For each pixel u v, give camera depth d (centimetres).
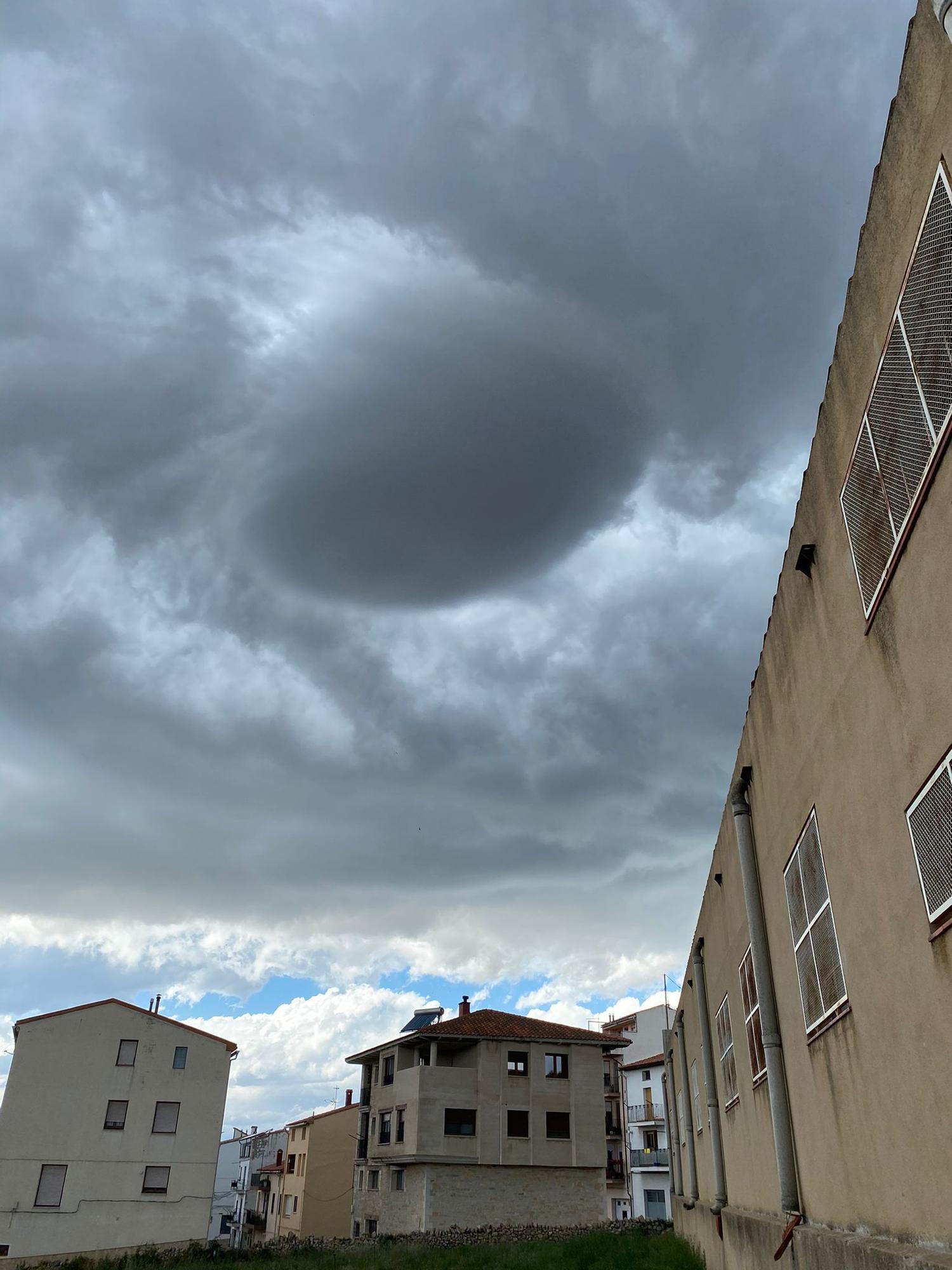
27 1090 4044
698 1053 1639
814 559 604
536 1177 4225
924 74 378
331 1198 5778
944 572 392
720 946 1197
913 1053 466
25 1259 3700
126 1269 3284
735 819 913
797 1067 745
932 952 432
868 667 504
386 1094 4631
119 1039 4241
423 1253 3105
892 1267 472
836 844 584
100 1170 3991
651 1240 2575
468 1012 5344
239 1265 3167
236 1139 8562
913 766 443
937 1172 439
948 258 367
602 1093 4466
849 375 503
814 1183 702
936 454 392
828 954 626
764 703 796
